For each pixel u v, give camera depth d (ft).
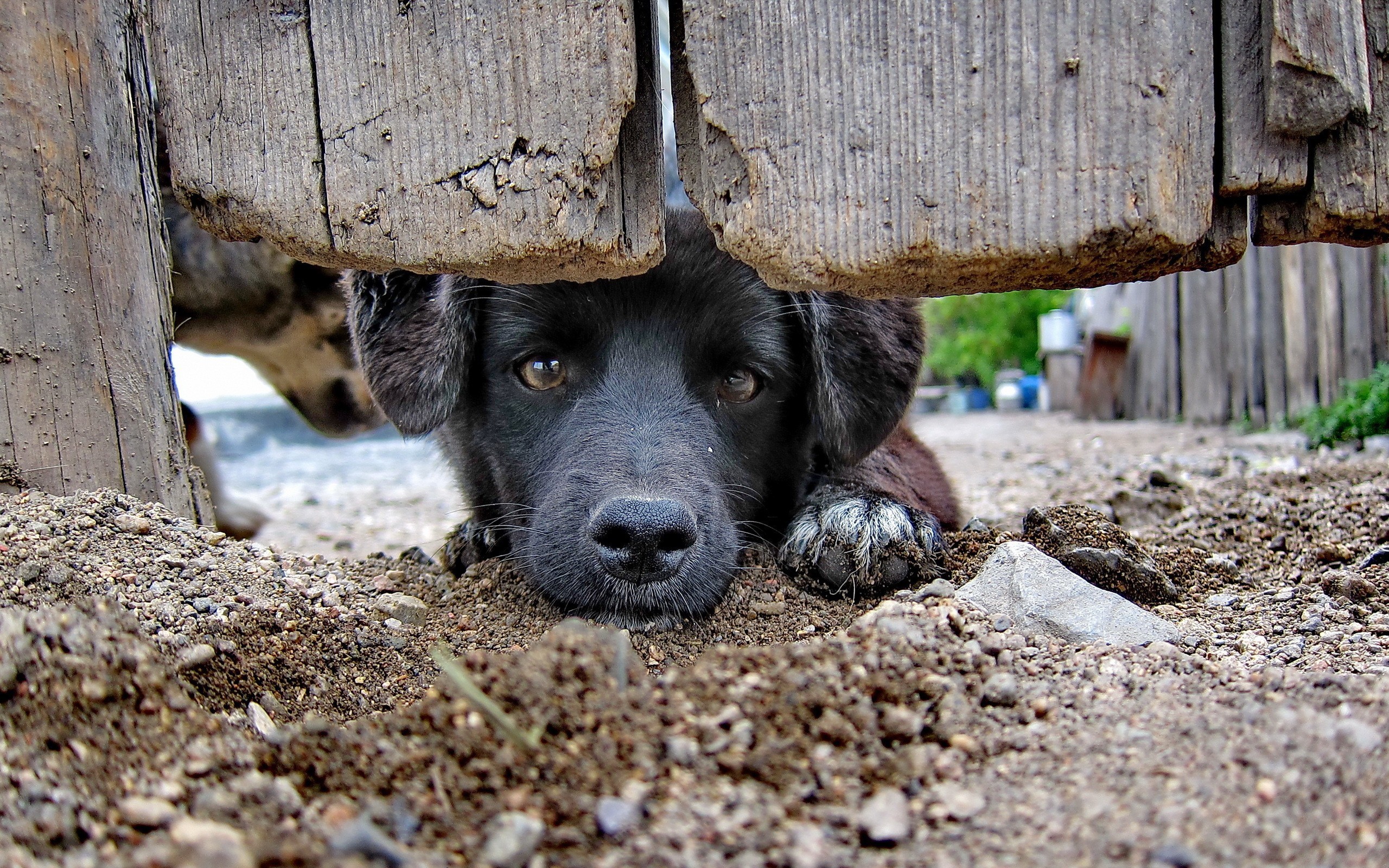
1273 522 1.26
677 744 0.54
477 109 0.73
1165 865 0.45
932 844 0.48
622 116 0.71
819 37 0.69
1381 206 0.68
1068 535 0.99
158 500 0.90
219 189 0.80
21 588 0.66
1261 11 0.66
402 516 2.50
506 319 1.10
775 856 0.47
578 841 0.48
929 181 0.69
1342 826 0.47
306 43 0.76
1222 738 0.56
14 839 0.47
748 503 1.14
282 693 0.71
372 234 0.77
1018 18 0.66
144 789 0.52
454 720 0.56
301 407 1.93
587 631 0.62
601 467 0.97
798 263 0.72
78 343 0.85
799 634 0.91
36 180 0.82
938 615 0.72
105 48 0.86
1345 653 0.76
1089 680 0.66
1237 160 0.68
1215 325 3.46
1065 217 0.68
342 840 0.45
